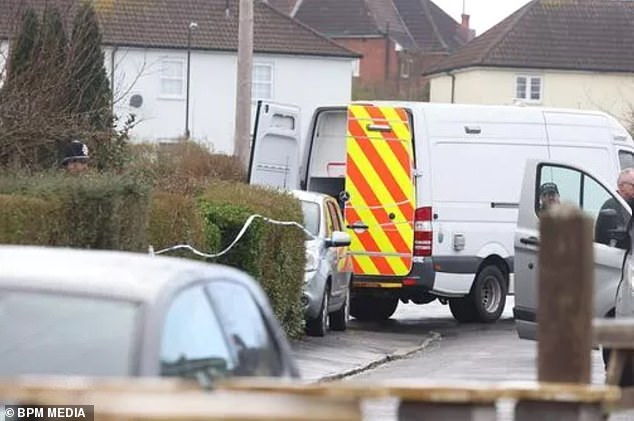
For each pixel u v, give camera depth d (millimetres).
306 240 51969
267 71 162625
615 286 44312
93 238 33719
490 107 63188
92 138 51781
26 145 44906
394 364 48562
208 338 17922
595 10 189000
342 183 63781
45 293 16891
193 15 158750
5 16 47625
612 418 34094
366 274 61344
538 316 18969
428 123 61562
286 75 163000
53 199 32312
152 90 154625
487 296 64438
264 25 164000
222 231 46312
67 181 33531
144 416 13141
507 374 44000
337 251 57312
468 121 62531
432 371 45500
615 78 184250
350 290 62031
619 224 45781
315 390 14430
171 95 155500
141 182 37312
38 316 16625
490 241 62938
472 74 187000
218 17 159500
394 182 61156
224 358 18125
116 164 52719
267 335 20188
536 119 64062
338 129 63938
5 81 45000
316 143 64125
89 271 17516
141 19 155875
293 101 163125
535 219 46375
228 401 13727
